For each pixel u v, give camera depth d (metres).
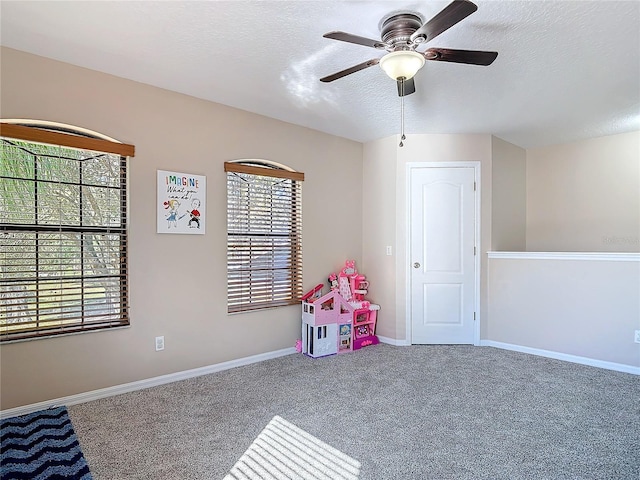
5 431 2.29
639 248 4.29
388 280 4.46
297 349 4.04
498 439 2.23
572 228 4.73
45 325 2.62
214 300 3.42
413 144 4.39
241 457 2.04
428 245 4.39
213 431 2.32
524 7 2.03
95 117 2.80
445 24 1.80
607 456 2.05
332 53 2.56
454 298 4.37
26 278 2.56
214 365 3.41
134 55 2.58
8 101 2.48
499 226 4.48
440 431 2.33
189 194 3.26
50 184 2.65
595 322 3.61
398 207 4.41
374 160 4.64
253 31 2.29
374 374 3.35
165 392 2.93
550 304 3.89
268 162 3.84
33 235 2.59
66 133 2.71
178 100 3.21
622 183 4.39
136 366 2.98
